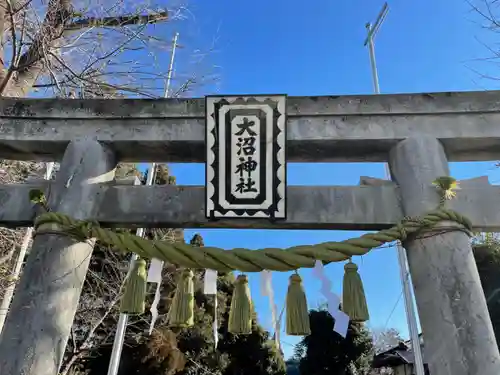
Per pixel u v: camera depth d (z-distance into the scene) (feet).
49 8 15.72
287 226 10.36
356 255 9.53
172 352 49.96
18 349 8.73
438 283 9.23
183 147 11.16
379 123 10.82
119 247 9.75
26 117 11.21
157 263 10.21
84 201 10.36
